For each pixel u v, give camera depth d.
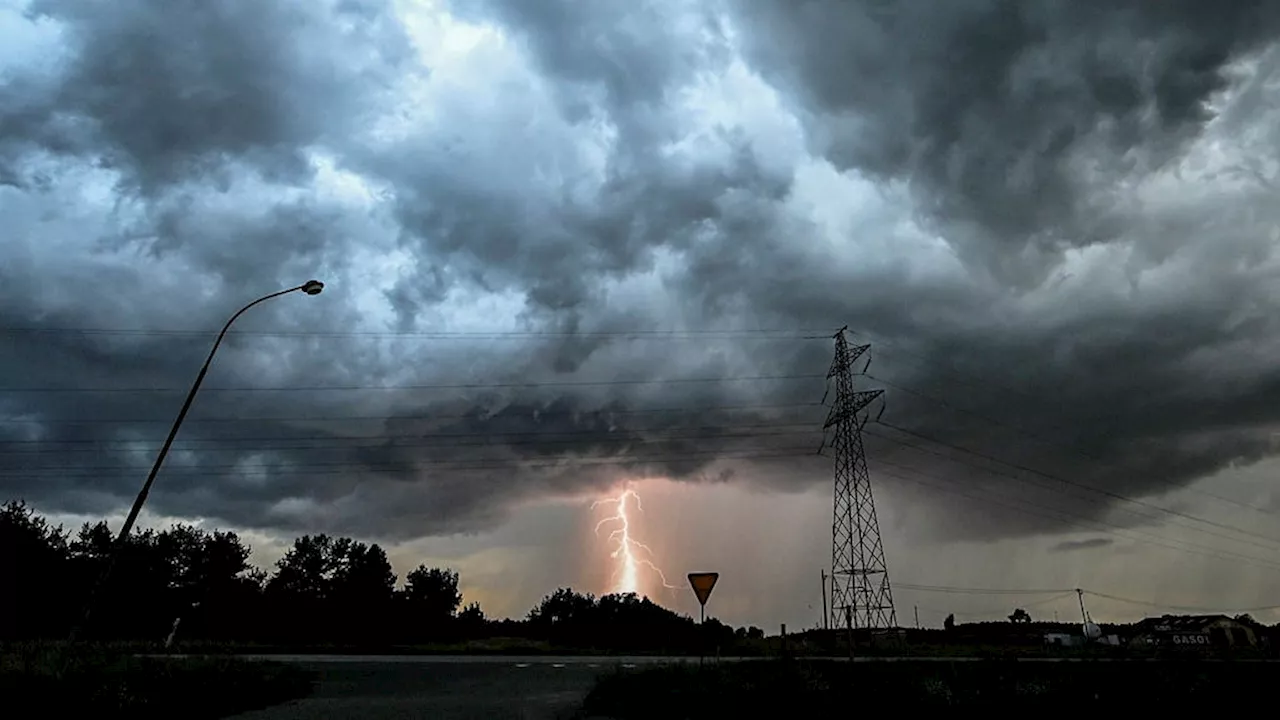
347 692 24.53
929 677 26.48
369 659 40.81
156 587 91.12
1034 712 21.77
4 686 17.75
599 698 22.03
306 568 110.19
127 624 86.19
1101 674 29.61
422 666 35.00
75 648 24.23
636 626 100.38
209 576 101.62
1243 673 31.95
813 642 76.75
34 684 18.28
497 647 59.84
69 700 17.56
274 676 25.47
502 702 21.84
